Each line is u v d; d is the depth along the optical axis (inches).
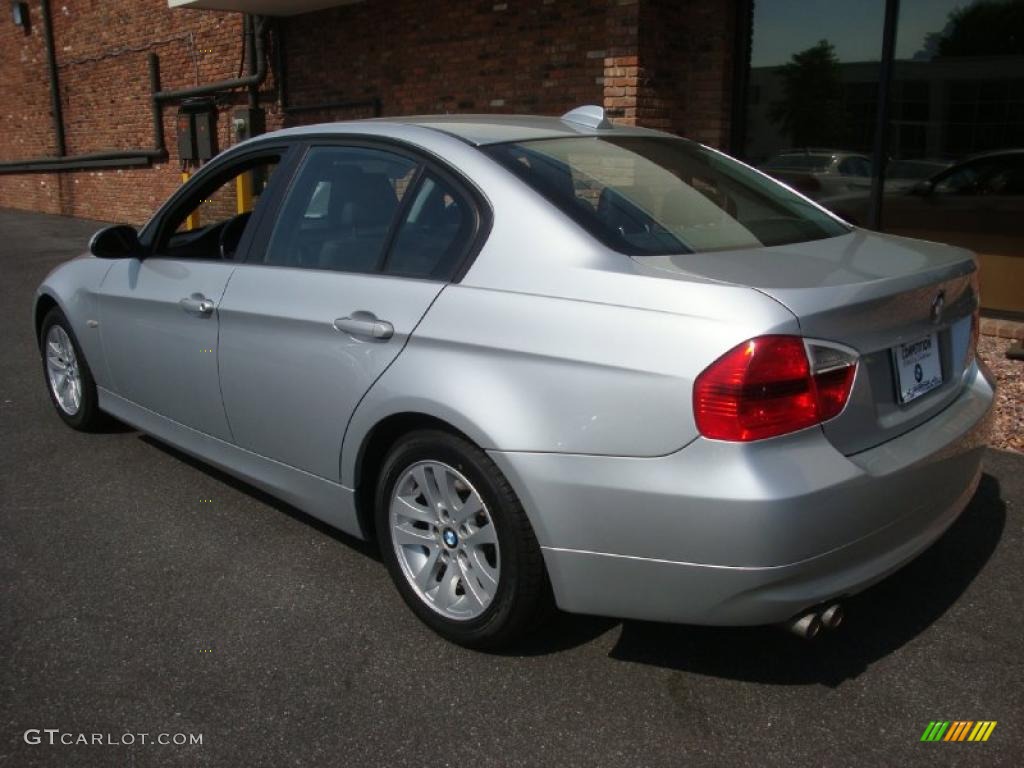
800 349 97.3
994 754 102.3
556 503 106.5
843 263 113.9
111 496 173.6
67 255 526.9
